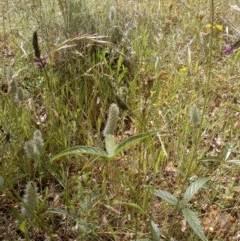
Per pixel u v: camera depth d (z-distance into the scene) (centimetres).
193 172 217
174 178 226
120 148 135
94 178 225
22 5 378
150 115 258
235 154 234
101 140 255
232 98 272
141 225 195
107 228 195
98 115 271
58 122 248
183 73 298
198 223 144
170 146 239
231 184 215
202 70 307
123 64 317
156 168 213
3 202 213
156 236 159
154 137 231
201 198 214
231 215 210
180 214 201
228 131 254
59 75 289
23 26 363
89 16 334
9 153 233
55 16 336
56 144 235
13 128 242
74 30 317
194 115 195
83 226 170
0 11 403
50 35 314
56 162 225
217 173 221
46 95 260
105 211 203
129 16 362
